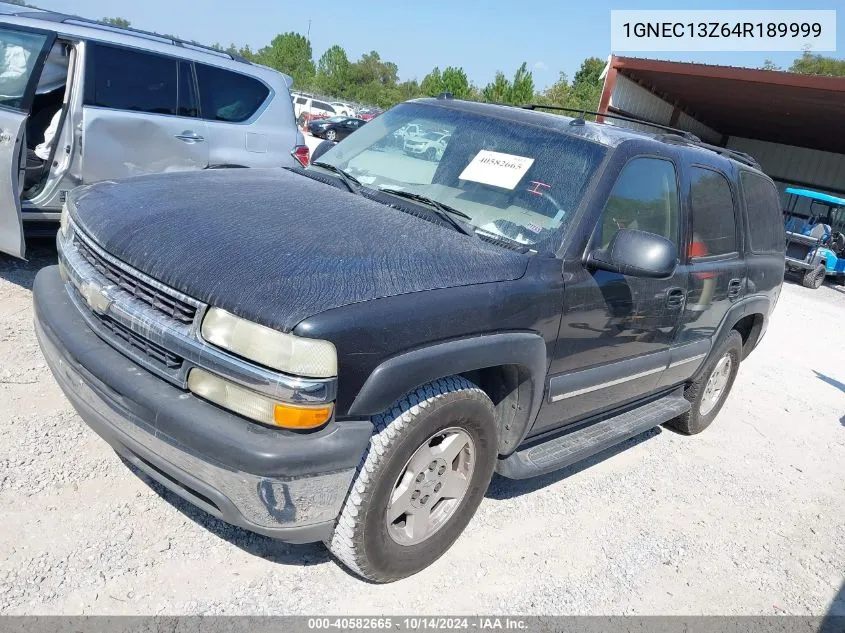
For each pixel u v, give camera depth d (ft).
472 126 12.19
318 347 7.24
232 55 23.43
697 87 65.72
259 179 11.26
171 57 20.83
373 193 11.21
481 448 9.70
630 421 13.69
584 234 10.41
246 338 7.29
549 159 11.19
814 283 46.80
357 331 7.49
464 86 189.26
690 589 10.91
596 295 10.60
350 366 7.52
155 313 7.98
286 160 24.38
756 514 13.83
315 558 9.66
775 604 11.02
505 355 9.16
